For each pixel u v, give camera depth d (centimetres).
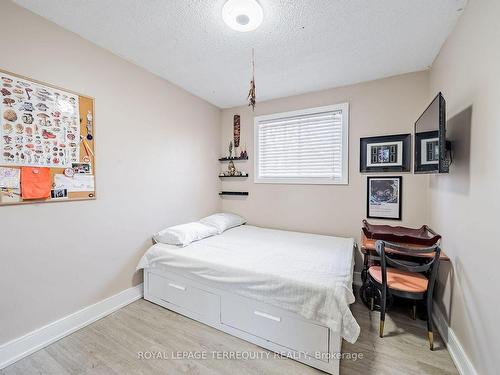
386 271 189
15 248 149
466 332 140
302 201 292
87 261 188
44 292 163
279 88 273
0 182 141
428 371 144
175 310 207
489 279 117
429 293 162
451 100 169
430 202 224
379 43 186
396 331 181
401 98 239
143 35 179
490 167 117
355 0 141
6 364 145
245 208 335
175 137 270
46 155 162
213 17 158
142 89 230
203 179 316
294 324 152
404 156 238
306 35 176
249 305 169
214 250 215
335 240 250
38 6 148
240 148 337
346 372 143
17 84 147
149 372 143
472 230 135
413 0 141
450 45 172
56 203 168
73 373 142
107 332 179
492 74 115
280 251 212
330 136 277
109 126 202
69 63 174
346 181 265
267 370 145
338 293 139
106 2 145
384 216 249
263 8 148
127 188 218
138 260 229
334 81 255
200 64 221
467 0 141
